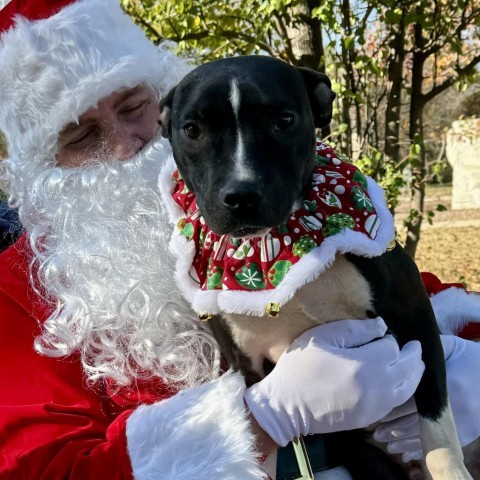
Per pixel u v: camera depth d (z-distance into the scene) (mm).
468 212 4492
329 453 758
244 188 582
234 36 1683
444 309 910
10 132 868
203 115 617
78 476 619
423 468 758
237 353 718
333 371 662
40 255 767
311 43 1650
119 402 741
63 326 721
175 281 731
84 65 809
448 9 1703
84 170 813
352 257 664
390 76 1765
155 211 784
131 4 1678
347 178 690
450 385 763
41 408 681
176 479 606
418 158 1758
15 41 821
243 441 630
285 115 619
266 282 646
